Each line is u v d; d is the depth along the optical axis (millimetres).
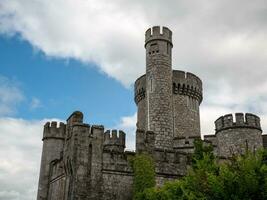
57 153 38469
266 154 17984
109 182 26734
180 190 20906
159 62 40781
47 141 38875
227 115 38125
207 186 17000
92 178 26281
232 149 36281
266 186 15328
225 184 15977
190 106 46812
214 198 16328
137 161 27344
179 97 46469
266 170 15992
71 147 27031
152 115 38688
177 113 45375
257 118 38062
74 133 26938
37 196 37062
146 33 43219
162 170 28797
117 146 38938
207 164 19547
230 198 15695
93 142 27281
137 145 28750
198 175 17969
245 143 36438
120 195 26703
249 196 15430
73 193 25344
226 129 37750
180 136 43281
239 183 15711
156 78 40094
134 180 26875
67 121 29891
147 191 24438
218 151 37938
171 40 42906
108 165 27172
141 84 47969
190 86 47312
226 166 17703
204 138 40906
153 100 39312
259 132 37625
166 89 39688
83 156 26547
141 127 46281
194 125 46219
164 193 22000
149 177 26875
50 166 34062
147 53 42156
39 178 37719
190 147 39312
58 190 29984
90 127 27625
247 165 16094
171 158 29484
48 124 39562
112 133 39844
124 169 27531
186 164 29656
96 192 26062
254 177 15617
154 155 29047
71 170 26500
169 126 38250
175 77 46750
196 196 17625
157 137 37375
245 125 37219
